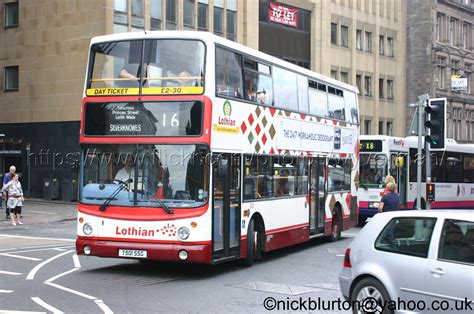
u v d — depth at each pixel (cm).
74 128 3684
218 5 4191
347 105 2061
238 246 1322
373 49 5872
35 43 3844
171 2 3850
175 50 1220
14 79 3962
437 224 755
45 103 3803
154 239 1181
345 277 834
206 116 1189
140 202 1195
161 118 1204
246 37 4388
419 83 6381
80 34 3641
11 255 1545
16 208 2403
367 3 5784
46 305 946
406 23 6431
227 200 1267
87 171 1241
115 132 1226
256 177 1409
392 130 6131
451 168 2862
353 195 2105
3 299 992
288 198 1587
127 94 1227
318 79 1811
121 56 1246
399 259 772
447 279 716
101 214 1217
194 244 1167
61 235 2061
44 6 3800
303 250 1739
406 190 2539
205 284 1166
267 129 1466
